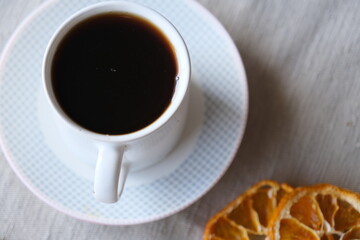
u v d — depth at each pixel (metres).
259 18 0.35
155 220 0.31
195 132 0.31
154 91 0.26
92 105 0.26
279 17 0.35
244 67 0.34
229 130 0.31
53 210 0.33
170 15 0.31
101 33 0.26
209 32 0.31
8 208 0.33
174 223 0.33
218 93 0.31
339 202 0.32
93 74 0.26
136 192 0.31
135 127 0.26
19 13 0.34
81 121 0.25
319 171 0.34
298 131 0.35
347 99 0.35
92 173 0.30
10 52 0.30
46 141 0.30
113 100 0.26
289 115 0.35
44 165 0.30
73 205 0.30
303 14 0.35
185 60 0.26
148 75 0.26
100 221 0.30
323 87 0.35
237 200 0.32
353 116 0.35
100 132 0.25
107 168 0.24
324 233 0.32
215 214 0.33
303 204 0.32
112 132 0.25
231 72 0.31
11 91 0.30
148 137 0.25
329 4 0.35
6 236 0.33
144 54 0.26
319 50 0.35
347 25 0.35
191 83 0.31
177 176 0.31
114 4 0.26
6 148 0.30
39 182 0.30
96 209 0.30
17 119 0.30
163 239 0.33
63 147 0.30
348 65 0.35
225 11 0.35
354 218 0.32
